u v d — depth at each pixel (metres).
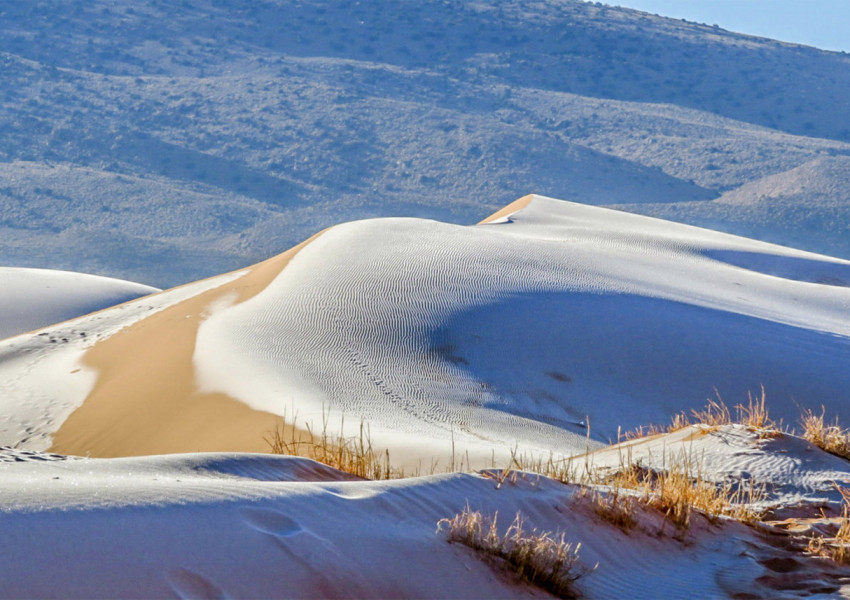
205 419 52.00
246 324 69.75
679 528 15.10
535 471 19.16
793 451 22.83
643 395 58.66
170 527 9.41
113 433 58.88
